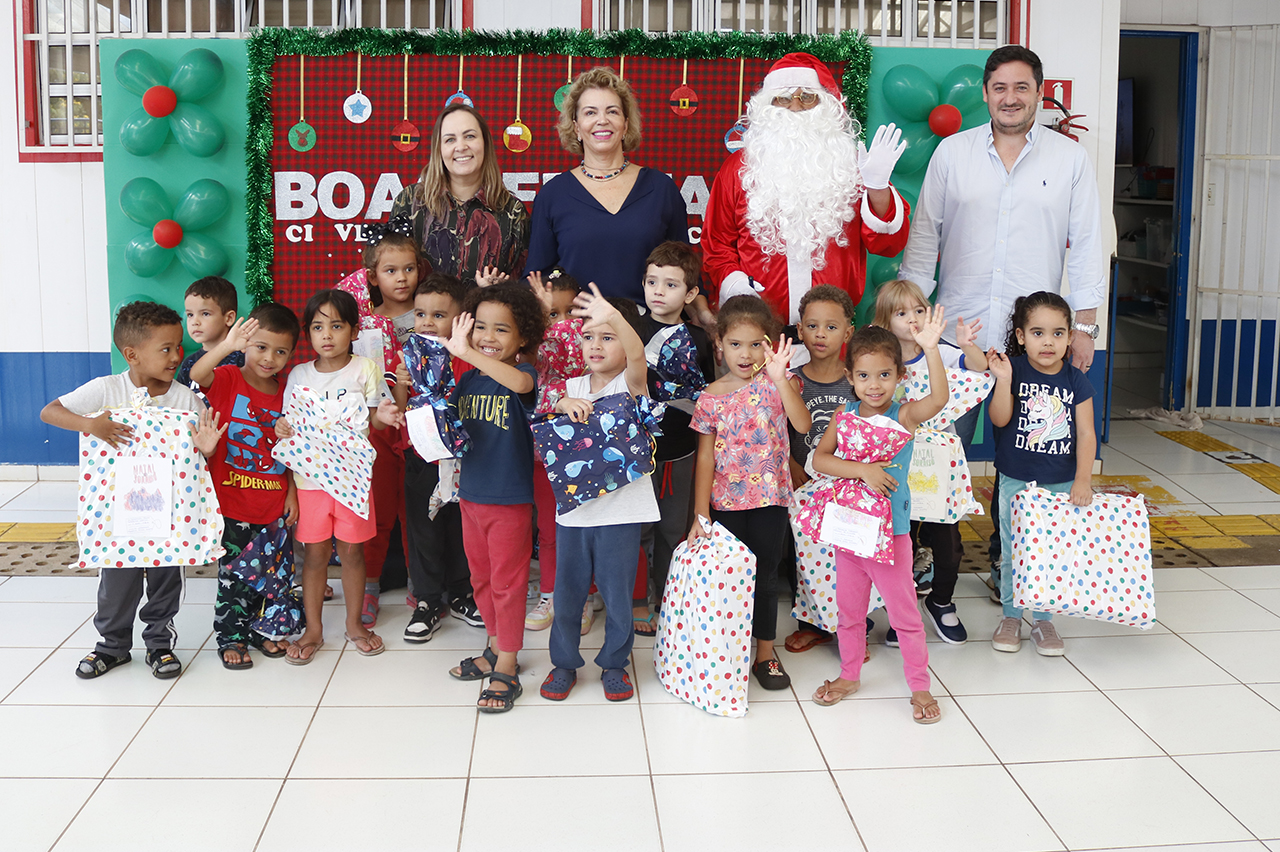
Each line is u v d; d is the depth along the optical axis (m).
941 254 3.74
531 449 2.85
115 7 4.61
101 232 4.78
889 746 2.63
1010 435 3.22
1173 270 6.44
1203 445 5.84
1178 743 2.65
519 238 3.53
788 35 4.23
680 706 2.85
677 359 2.90
